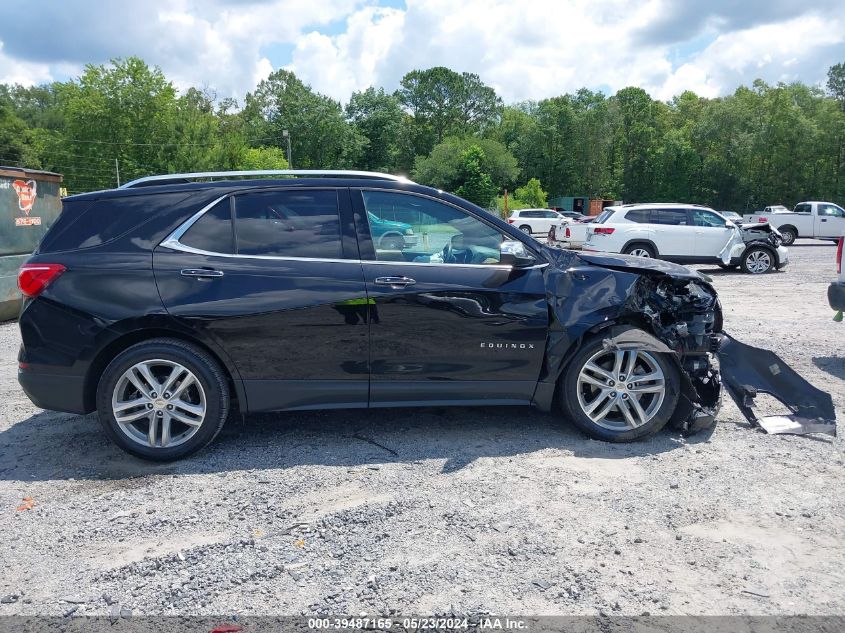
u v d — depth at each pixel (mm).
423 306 4047
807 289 12523
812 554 2865
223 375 4023
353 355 4043
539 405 4281
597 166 90938
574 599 2539
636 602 2518
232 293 3924
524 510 3279
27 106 101938
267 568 2781
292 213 4152
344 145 86625
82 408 3969
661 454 4023
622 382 4191
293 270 4008
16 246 9680
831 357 6719
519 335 4133
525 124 98000
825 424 4367
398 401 4156
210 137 57188
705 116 78750
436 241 4246
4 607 2537
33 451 4219
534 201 74500
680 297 4449
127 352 3873
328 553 2898
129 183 4324
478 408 4973
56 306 3881
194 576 2730
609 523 3145
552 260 4316
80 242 4023
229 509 3342
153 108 54625
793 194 72312
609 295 4176
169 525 3184
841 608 2479
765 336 7859
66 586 2678
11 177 9539
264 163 61250
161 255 3971
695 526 3119
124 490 3598
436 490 3525
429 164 76438
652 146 87312
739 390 4480
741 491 3490
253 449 4176
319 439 4344
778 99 69875
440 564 2793
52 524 3213
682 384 4266
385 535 3047
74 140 54062
